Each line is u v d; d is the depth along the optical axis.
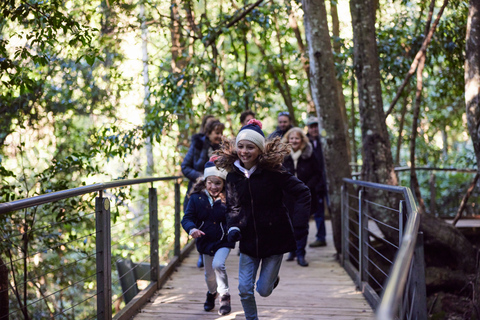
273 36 12.91
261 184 3.37
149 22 9.55
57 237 6.69
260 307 4.71
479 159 6.75
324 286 5.48
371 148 6.94
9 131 7.32
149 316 4.41
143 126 7.64
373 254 7.32
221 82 8.84
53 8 5.40
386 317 1.20
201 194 4.36
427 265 7.62
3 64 5.31
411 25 10.87
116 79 9.98
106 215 3.76
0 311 4.00
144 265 7.23
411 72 7.56
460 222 9.62
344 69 9.77
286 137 6.55
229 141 3.53
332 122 6.93
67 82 8.74
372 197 6.96
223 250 4.30
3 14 5.30
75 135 9.70
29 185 8.14
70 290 9.41
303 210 3.32
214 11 13.43
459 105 13.38
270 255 3.42
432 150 14.82
